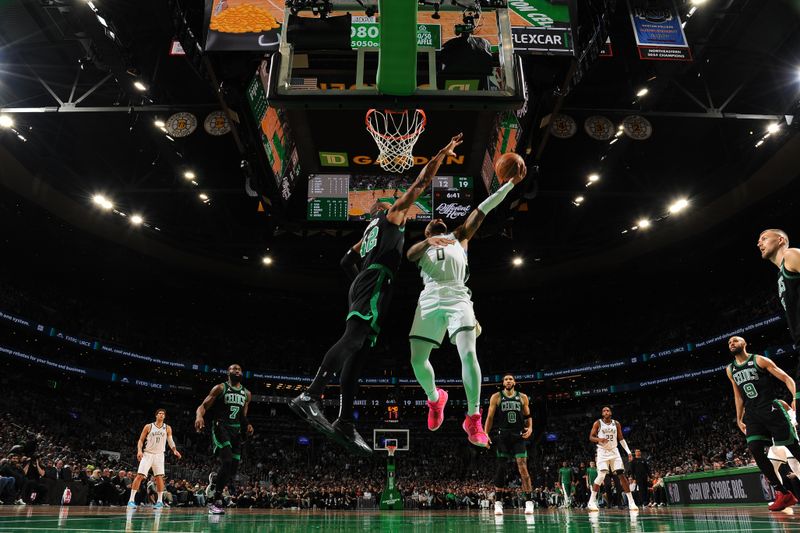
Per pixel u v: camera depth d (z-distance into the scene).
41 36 22.78
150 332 45.59
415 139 14.84
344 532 3.63
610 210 36.97
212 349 47.72
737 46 23.11
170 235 39.34
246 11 13.77
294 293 47.78
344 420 4.20
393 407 27.84
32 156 29.91
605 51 18.78
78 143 30.17
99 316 43.31
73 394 40.09
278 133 18.03
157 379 43.97
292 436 45.88
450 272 4.77
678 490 19.38
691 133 29.42
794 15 20.92
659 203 34.53
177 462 36.00
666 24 18.53
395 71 8.91
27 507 10.03
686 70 23.92
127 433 38.78
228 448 8.48
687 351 39.84
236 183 32.50
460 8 10.23
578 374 44.97
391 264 4.39
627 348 46.19
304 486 36.38
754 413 7.00
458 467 43.59
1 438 24.62
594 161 29.84
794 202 32.50
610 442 11.67
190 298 46.69
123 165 32.44
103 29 19.72
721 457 29.05
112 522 4.59
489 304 48.78
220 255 42.34
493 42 10.10
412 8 7.78
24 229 35.28
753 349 38.84
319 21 9.73
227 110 16.34
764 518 5.53
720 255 39.16
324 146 18.83
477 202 20.92
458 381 47.47
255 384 47.84
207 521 5.25
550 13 13.66
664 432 39.53
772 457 7.28
